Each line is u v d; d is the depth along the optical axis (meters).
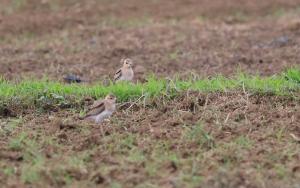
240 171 16.38
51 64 29.47
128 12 40.34
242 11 40.50
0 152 17.64
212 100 21.50
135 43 33.12
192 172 16.34
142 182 16.12
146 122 19.97
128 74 24.47
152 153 17.61
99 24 37.84
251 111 20.47
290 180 16.14
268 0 42.44
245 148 17.92
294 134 18.78
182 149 17.88
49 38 35.22
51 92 22.36
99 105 19.78
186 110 20.89
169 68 28.39
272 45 31.98
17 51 32.44
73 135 19.12
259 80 23.19
